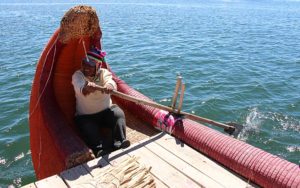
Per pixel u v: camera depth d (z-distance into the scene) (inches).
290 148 323.9
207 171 174.7
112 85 203.5
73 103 236.2
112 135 210.1
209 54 714.2
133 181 153.2
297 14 2469.2
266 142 332.5
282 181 161.3
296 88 488.7
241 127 252.8
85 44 223.5
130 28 1127.0
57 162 196.9
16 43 829.8
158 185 163.8
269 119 380.2
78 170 174.9
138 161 173.9
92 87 197.3
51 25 1229.1
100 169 174.6
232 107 409.1
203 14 1955.0
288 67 620.4
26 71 561.6
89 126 208.1
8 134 340.8
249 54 735.7
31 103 217.5
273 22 1635.1
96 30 217.8
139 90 465.1
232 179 169.0
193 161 182.9
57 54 216.8
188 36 971.9
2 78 522.6
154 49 750.5
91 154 185.5
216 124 241.9
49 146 205.2
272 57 711.1
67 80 228.8
